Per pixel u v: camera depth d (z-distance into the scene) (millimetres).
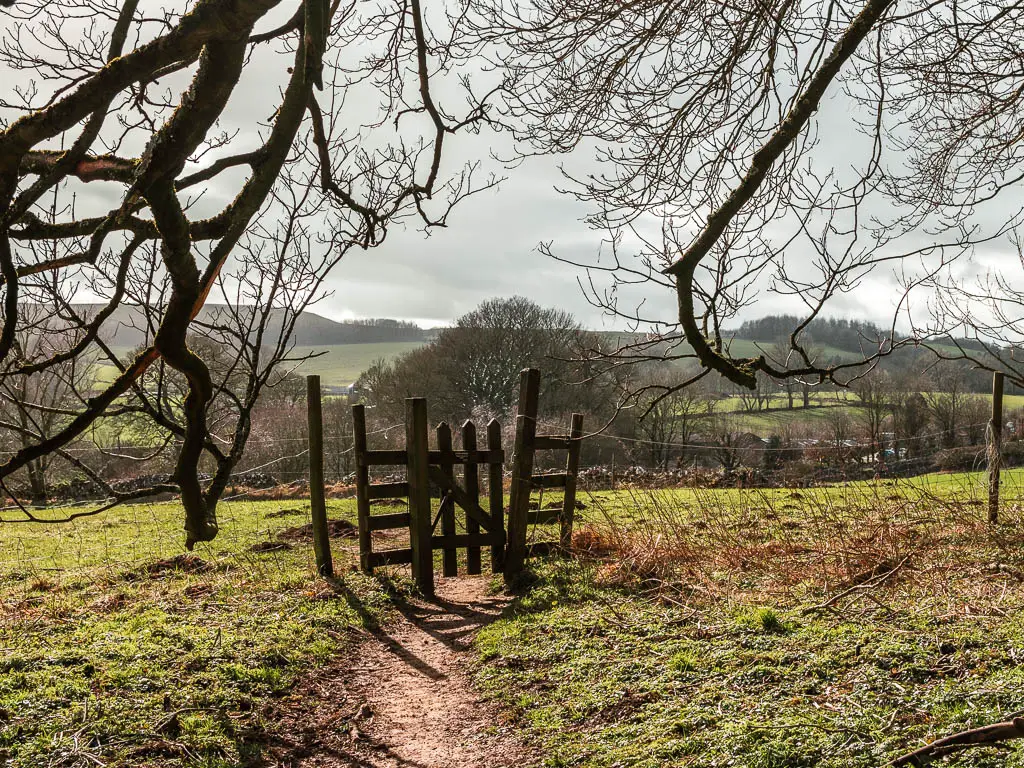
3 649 6484
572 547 10242
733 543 9102
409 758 5145
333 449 29875
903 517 9883
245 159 2467
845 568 7699
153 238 2648
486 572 10789
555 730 5281
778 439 32156
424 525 9594
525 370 9938
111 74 1969
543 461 29156
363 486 9805
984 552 7961
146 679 5855
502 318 37250
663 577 8281
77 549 12094
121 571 10008
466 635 7773
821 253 3873
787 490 14414
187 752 4875
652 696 5434
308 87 2371
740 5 5051
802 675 5258
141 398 3242
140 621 7438
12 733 4887
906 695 4621
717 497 13648
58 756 4629
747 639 6090
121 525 14656
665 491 15938
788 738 4324
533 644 6949
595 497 15062
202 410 2658
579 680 5992
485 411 34500
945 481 12883
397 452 9844
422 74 3656
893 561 7512
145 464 22125
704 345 3738
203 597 8547
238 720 5469
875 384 25672
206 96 2008
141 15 3678
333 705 6055
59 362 2771
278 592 8828
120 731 5020
